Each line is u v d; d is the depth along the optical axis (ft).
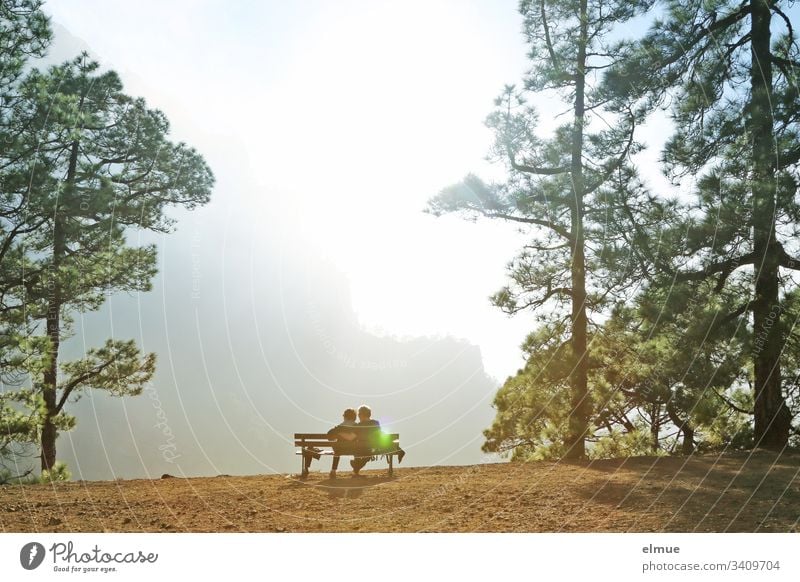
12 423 48.91
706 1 48.44
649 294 44.70
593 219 53.21
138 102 71.77
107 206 58.54
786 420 44.01
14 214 55.83
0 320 54.29
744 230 42.04
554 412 56.85
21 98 54.29
